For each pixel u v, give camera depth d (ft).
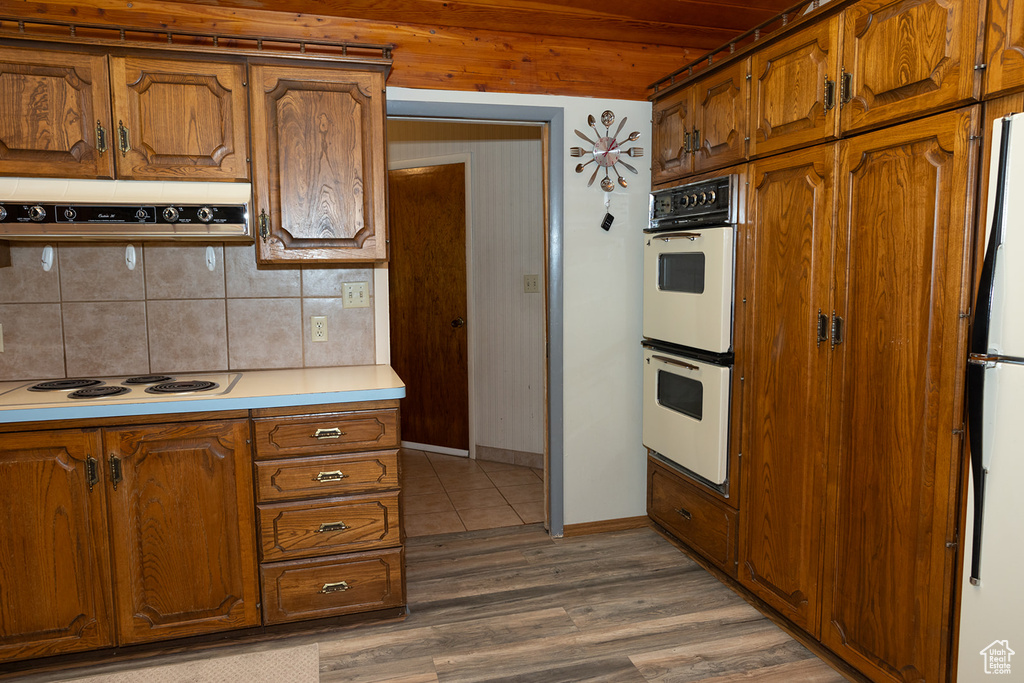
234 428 7.26
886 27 5.90
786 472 7.54
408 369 15.71
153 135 7.47
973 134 5.16
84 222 7.16
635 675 7.04
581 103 10.11
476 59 9.61
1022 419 4.92
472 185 14.35
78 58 7.18
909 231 5.78
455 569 9.59
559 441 10.49
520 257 13.96
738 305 8.23
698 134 8.97
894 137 5.88
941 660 5.65
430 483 13.39
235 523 7.39
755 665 7.20
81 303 8.29
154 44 7.25
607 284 10.45
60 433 6.79
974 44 5.10
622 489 10.91
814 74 6.79
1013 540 5.03
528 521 11.39
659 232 9.76
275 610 7.64
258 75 7.68
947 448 5.51
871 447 6.32
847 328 6.56
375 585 7.92
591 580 9.22
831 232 6.68
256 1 8.39
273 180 7.85
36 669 7.12
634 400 10.79
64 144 7.22
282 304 8.96
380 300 9.28
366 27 9.14
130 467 7.02
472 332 14.73
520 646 7.61
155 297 8.52
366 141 8.05
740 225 8.13
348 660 7.34
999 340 5.04
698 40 10.21
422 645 7.64
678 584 9.09
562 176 10.06
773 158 7.51
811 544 7.20
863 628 6.52
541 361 13.92
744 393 8.20
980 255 5.17
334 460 7.60
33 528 6.84
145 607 7.24
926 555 5.76
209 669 7.16
